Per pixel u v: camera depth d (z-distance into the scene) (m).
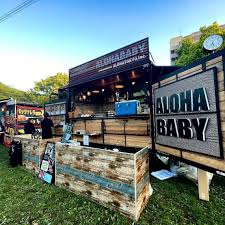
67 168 4.23
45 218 3.09
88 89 10.00
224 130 2.79
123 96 9.84
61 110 9.64
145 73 6.95
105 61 7.25
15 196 3.96
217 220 2.98
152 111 5.34
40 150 5.35
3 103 12.62
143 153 3.51
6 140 11.57
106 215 3.12
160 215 3.11
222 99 2.83
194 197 3.83
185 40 18.39
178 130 4.03
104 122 6.90
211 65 3.07
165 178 4.91
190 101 3.60
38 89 27.75
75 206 3.46
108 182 3.36
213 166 3.03
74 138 8.16
